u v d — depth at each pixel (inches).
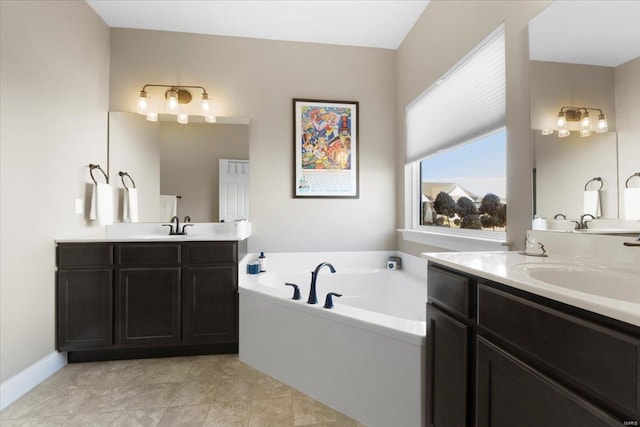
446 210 91.0
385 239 115.3
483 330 38.7
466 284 41.4
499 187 70.2
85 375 75.7
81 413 61.1
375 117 115.5
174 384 71.7
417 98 99.4
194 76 108.0
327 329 64.1
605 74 42.8
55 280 79.0
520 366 31.7
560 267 41.0
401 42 112.3
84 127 90.6
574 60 47.1
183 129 107.3
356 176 114.4
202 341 84.1
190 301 84.0
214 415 60.5
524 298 32.3
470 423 40.3
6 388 63.8
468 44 73.7
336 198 114.0
